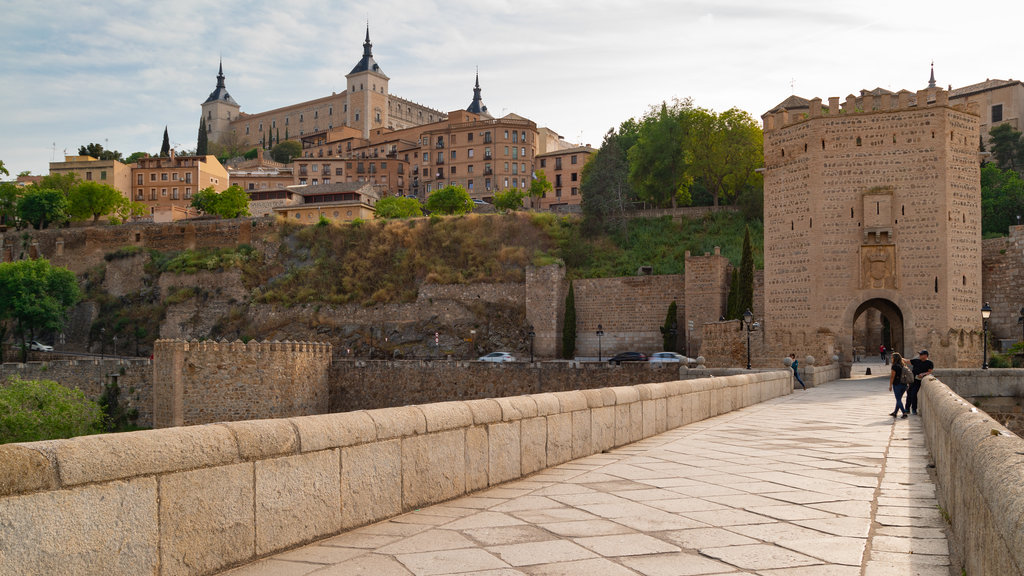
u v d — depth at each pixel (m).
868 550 7.03
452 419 9.90
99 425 49.47
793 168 53.28
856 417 22.52
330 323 95.69
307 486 7.49
